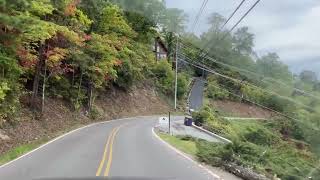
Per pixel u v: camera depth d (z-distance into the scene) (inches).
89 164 668.7
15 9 793.6
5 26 779.4
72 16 1485.0
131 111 2618.1
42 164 666.8
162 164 690.2
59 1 1330.0
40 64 1362.0
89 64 1904.5
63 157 753.6
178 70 3811.5
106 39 2015.3
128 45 2642.7
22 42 1006.4
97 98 2289.6
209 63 2645.2
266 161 827.4
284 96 2349.9
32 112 1334.9
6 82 981.8
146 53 3208.7
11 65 1008.2
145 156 790.5
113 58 2064.5
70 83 1876.2
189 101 3447.3
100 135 1251.8
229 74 2566.4
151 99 3014.3
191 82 3863.2
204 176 582.9
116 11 2156.7
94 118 2047.2
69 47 1578.5
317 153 1769.2
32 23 815.1
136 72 2647.6
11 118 1091.9
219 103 3804.1
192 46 2373.3
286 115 2308.1
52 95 1696.6
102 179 535.2
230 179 565.6
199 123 2023.9
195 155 815.7
